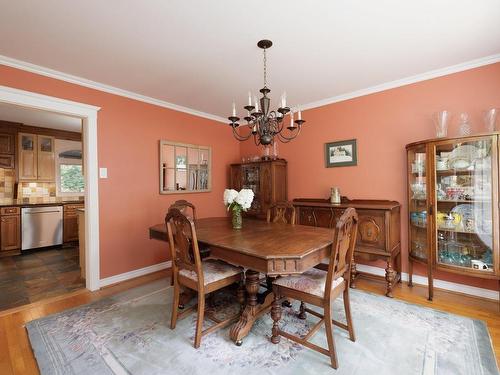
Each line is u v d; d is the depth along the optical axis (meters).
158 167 3.49
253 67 2.53
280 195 3.77
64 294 2.73
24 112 3.92
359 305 2.39
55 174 5.14
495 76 2.40
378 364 1.61
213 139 4.26
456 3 1.66
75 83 2.73
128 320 2.15
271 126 2.13
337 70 2.63
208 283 1.87
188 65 2.48
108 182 2.98
